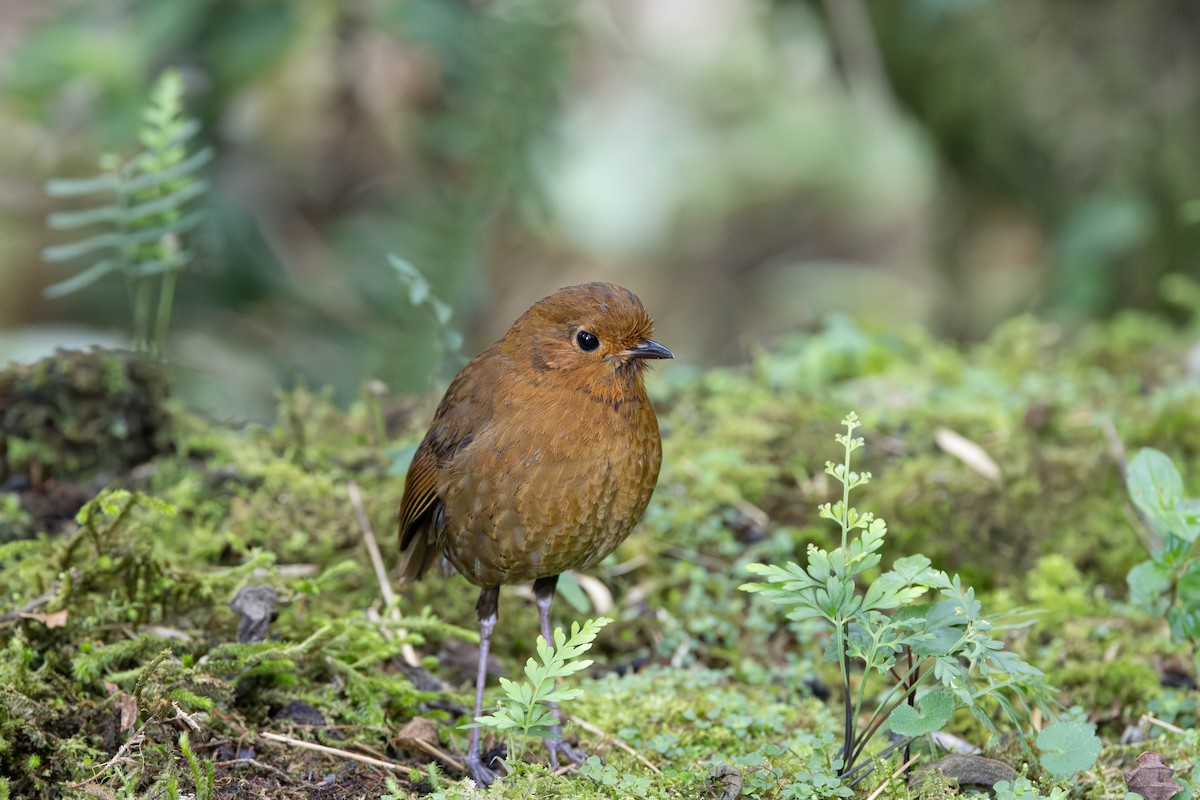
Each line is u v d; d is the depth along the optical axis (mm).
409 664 8094
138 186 9891
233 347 12898
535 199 13812
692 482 10734
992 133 15984
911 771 6621
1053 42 15508
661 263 22141
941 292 18031
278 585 8203
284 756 6863
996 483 10477
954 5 15492
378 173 14336
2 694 6523
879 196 22594
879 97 17578
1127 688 8258
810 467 11094
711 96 22625
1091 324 15172
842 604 6125
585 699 7980
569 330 7133
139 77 12562
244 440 10766
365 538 9453
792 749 7047
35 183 14758
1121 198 15438
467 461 7242
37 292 14844
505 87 13117
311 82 14023
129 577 7777
